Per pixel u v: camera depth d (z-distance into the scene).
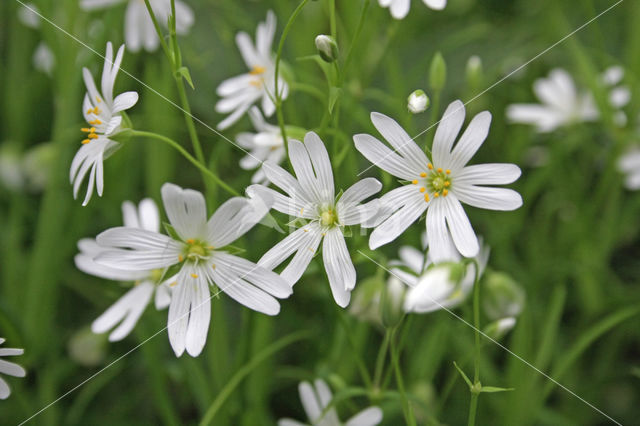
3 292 0.27
